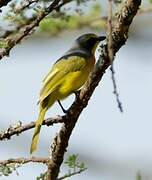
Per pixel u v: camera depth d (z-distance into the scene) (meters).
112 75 8.01
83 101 10.70
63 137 10.88
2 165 10.93
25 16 12.38
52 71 14.27
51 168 10.97
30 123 11.15
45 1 11.45
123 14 9.84
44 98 13.49
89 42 15.34
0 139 11.16
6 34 12.51
